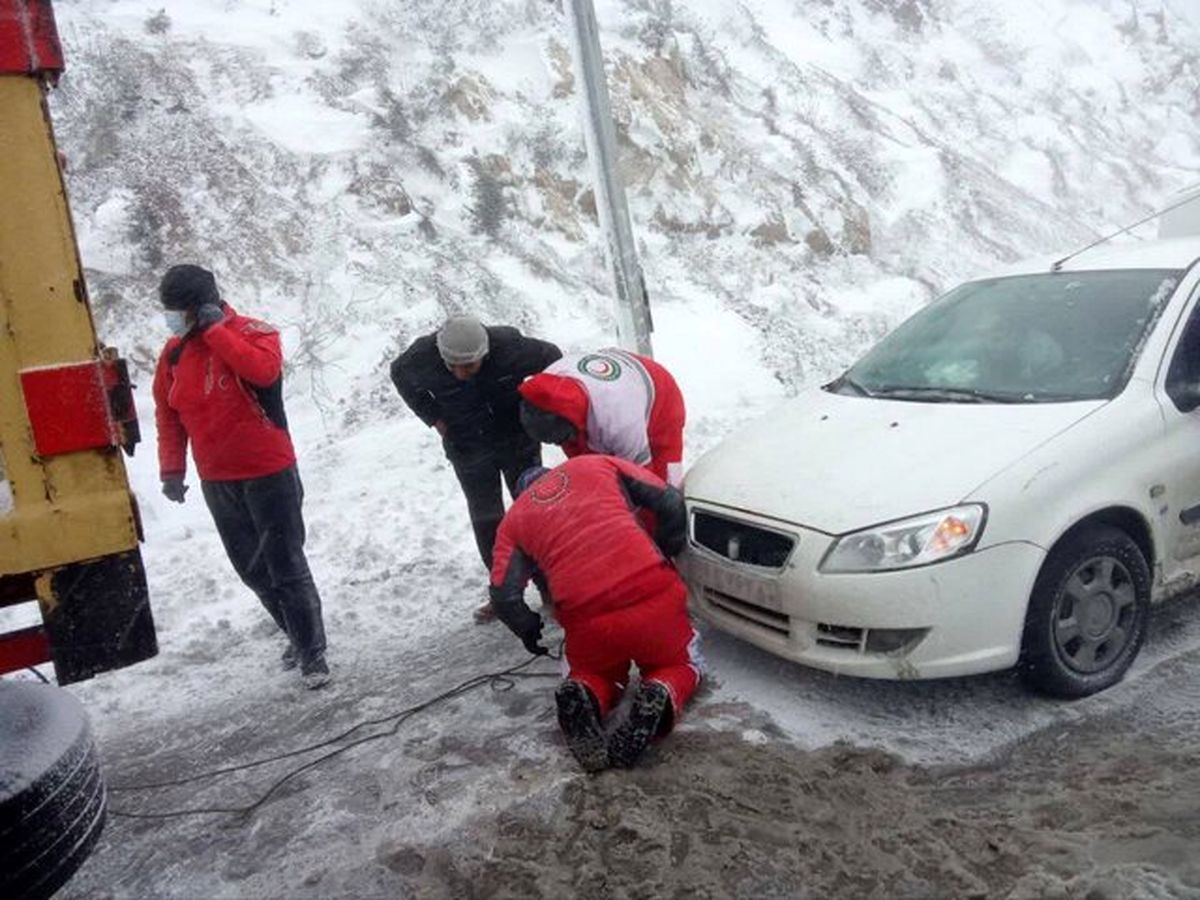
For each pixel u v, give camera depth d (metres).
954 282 13.00
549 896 2.95
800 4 19.73
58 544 2.36
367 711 4.29
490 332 4.75
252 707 4.47
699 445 7.59
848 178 13.86
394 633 5.09
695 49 14.60
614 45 13.48
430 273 9.67
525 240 10.69
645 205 11.73
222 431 4.35
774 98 14.94
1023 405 4.09
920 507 3.59
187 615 5.51
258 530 4.50
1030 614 3.61
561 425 4.29
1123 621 3.85
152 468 7.35
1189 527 4.04
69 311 2.33
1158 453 3.91
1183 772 3.26
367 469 7.23
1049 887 2.77
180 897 3.19
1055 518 3.61
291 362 8.65
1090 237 16.30
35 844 2.40
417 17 12.61
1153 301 4.32
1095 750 3.44
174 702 4.61
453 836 3.28
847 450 4.07
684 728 3.78
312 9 12.55
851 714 3.79
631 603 3.58
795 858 3.00
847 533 3.63
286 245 9.65
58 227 2.30
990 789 3.28
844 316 11.30
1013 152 18.36
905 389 4.59
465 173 10.96
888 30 20.66
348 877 3.17
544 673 4.43
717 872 2.97
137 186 9.48
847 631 3.63
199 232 9.37
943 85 19.64
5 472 2.30
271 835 3.46
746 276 11.48
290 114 10.86
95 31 10.91
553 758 3.70
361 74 11.66
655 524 4.04
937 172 14.92
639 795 3.35
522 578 3.75
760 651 4.38
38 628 2.44
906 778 3.36
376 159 10.66
